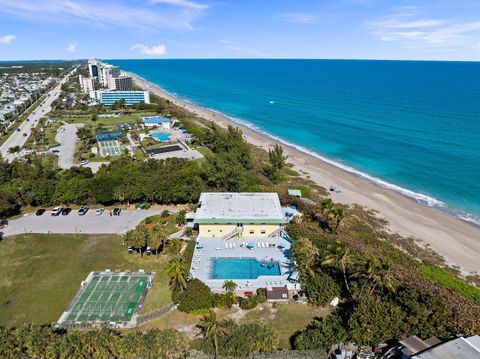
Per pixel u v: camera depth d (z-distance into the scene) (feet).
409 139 543.39
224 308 193.77
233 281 210.59
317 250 212.64
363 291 190.29
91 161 447.42
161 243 245.04
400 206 339.98
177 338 157.48
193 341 165.27
